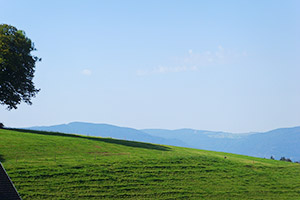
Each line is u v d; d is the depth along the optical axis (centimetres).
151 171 6825
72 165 6400
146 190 6088
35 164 6169
